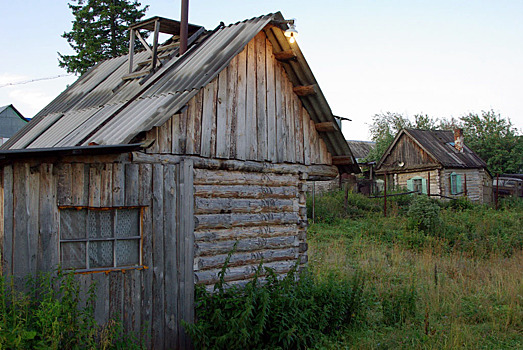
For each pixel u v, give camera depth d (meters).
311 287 8.62
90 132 8.10
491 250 16.30
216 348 6.87
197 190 7.86
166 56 10.62
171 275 7.24
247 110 8.91
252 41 9.17
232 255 8.39
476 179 32.06
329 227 19.70
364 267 12.54
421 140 32.16
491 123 41.41
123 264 6.94
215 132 8.23
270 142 9.30
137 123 7.44
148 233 7.08
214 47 9.32
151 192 7.16
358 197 25.69
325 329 8.33
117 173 6.85
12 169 6.05
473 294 10.99
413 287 9.81
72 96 11.95
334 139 10.50
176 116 7.64
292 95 9.96
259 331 6.93
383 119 46.28
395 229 19.09
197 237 7.84
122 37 27.52
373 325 8.72
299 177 9.98
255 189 8.94
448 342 7.82
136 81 10.18
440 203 26.19
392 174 34.19
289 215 9.58
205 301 7.37
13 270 5.96
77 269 6.55
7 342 5.19
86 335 5.89
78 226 6.61
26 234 6.09
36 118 11.90
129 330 6.75
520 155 38.62
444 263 13.88
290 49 9.23
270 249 9.16
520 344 8.18
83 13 27.28
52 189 6.32
